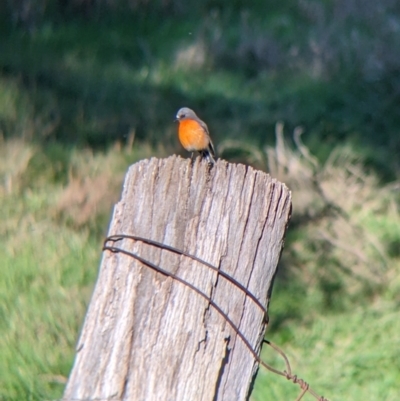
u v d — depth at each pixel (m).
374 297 12.12
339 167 15.16
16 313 9.66
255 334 4.56
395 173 15.91
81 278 10.62
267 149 15.07
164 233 4.49
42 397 8.37
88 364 4.29
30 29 21.70
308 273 12.32
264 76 20.69
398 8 24.16
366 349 10.84
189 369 4.35
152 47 21.83
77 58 20.06
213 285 4.47
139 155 14.66
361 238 13.01
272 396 9.71
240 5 24.70
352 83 19.81
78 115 16.08
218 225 4.54
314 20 23.80
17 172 13.20
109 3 23.48
